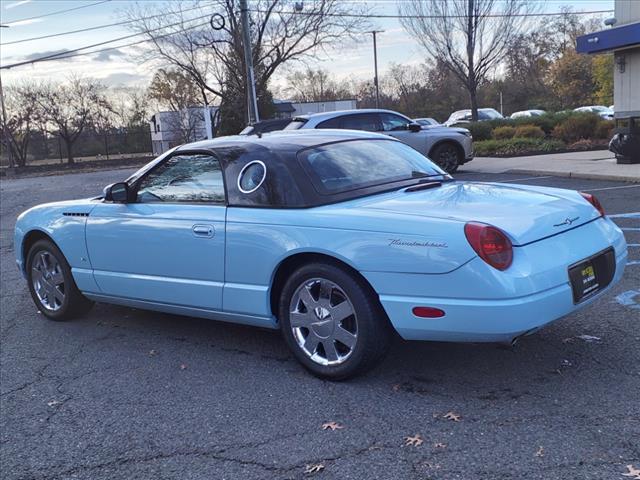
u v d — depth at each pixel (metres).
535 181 13.18
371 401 3.76
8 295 6.98
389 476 2.97
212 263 4.45
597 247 3.91
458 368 4.14
